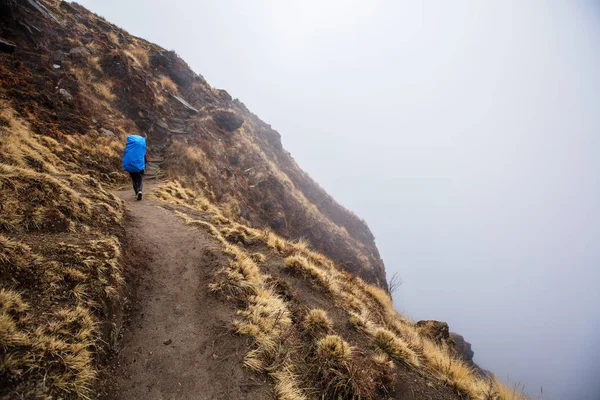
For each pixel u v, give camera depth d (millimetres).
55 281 3342
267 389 3598
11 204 4016
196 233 7324
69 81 14227
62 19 18844
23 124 9531
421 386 4898
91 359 2945
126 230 6094
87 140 12031
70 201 5062
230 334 4211
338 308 6680
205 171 17766
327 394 4023
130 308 4137
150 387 3178
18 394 2268
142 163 9031
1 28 13078
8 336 2484
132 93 17766
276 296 5730
